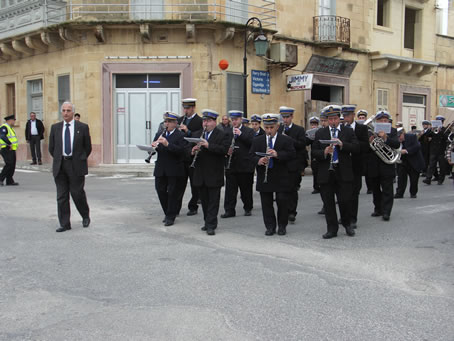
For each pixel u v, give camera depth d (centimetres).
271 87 1948
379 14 2420
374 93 2350
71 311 454
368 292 502
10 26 1998
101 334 404
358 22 2250
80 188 802
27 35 1878
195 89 1766
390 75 2425
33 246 693
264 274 562
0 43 2028
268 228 770
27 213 945
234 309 456
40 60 1969
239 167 916
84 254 650
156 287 518
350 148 726
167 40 1755
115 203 1069
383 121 909
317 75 2094
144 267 589
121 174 1645
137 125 1816
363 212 983
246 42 1661
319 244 709
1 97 2189
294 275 559
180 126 841
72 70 1823
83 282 536
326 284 527
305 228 826
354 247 691
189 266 593
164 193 854
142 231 795
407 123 2561
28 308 461
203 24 1706
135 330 411
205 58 1759
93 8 1773
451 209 1008
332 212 748
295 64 1925
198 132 848
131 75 1800
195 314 444
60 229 790
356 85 2270
